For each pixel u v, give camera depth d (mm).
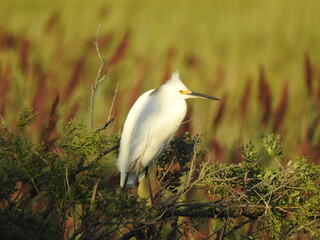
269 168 6648
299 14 30078
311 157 9039
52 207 6129
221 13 30969
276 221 5941
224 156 9273
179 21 27859
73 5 30062
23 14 26703
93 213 5676
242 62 18344
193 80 15820
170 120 9031
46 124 7289
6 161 5605
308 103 10797
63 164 5719
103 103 11375
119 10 28812
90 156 6598
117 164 7922
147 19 27656
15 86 11281
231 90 13648
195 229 6766
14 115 10172
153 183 8969
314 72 11195
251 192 6430
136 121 8859
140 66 13812
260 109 10422
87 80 13812
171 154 7457
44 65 13828
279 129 10031
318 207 6176
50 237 5285
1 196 5484
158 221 5984
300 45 21297
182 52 19047
